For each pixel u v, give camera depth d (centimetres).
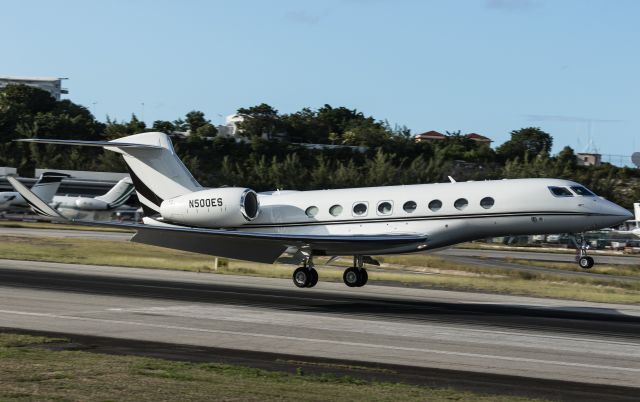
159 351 3975
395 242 6962
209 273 9431
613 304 7056
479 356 4041
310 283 7438
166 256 11906
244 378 3259
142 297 6481
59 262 10069
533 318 5791
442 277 9394
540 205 6981
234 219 7788
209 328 4803
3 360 3497
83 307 5659
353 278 7631
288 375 3378
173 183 8119
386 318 5559
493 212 7019
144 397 2794
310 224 7656
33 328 4653
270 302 6469
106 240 14700
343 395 2986
